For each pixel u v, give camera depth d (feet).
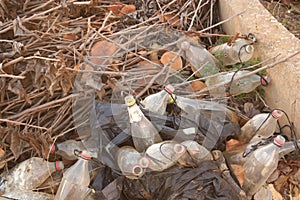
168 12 9.22
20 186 7.20
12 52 7.54
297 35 9.89
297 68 7.88
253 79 8.31
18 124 7.16
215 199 6.61
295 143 7.55
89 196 7.06
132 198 7.06
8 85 7.28
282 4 10.55
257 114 8.14
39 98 7.71
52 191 7.26
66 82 7.30
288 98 7.97
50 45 8.09
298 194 7.55
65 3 8.33
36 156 7.50
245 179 7.31
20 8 8.54
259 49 8.52
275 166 7.16
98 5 9.29
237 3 9.20
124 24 9.01
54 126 7.49
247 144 7.69
